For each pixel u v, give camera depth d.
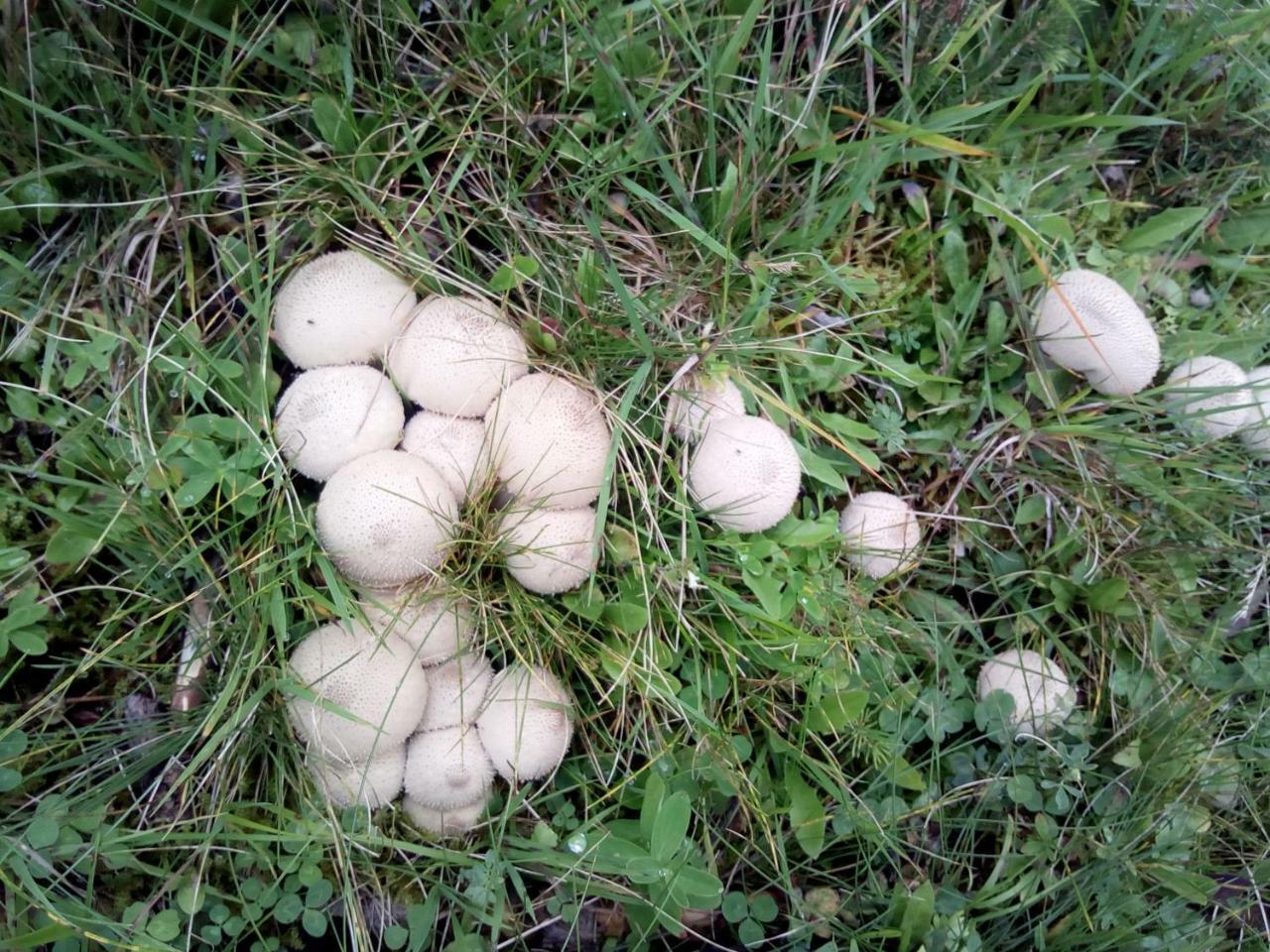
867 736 0.34
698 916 0.34
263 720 0.31
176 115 0.32
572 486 0.31
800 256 0.35
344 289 0.31
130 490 0.31
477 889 0.31
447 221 0.34
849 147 0.34
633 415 0.33
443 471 0.31
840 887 0.34
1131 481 0.36
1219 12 0.37
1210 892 0.35
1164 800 0.36
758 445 0.31
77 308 0.31
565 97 0.34
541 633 0.32
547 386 0.31
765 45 0.32
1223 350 0.39
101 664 0.31
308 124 0.33
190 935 0.30
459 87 0.34
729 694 0.34
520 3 0.33
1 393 0.31
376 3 0.33
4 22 0.30
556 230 0.34
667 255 0.35
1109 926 0.34
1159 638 0.36
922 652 0.36
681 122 0.35
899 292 0.36
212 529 0.31
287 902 0.30
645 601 0.32
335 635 0.30
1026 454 0.37
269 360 0.32
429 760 0.30
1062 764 0.35
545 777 0.33
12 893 0.28
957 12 0.34
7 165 0.31
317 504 0.31
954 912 0.34
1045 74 0.35
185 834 0.29
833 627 0.34
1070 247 0.37
